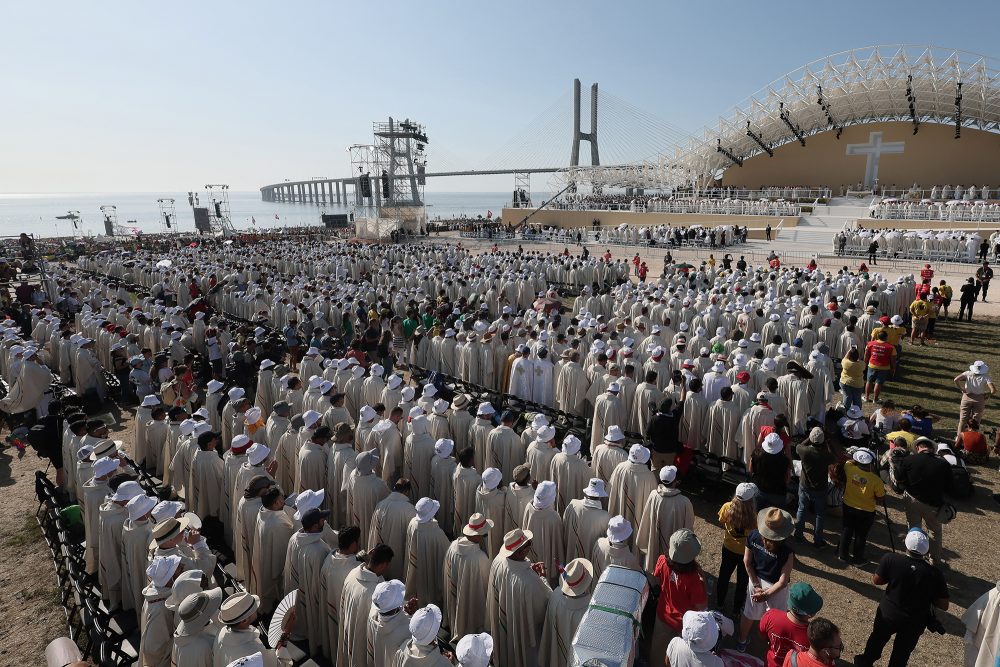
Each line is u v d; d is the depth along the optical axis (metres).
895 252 33.88
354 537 5.62
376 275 28.62
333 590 5.56
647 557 6.57
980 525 8.24
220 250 42.28
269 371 12.38
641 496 7.04
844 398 11.77
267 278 28.27
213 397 11.34
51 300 24.34
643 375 11.62
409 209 60.72
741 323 15.77
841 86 53.25
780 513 5.62
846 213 48.81
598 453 7.93
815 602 4.42
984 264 22.89
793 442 9.91
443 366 14.62
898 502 9.00
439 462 7.87
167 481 9.49
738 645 5.92
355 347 16.09
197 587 4.96
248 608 4.49
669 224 51.66
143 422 9.86
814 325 15.16
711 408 9.59
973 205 41.81
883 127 60.12
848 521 7.34
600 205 61.03
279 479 9.08
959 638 6.26
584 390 11.53
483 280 25.17
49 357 16.03
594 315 20.80
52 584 7.67
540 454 7.87
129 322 18.14
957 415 12.12
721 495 9.45
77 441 8.84
